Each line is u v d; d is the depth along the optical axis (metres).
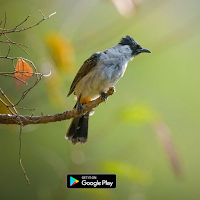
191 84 14.59
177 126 14.02
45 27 11.50
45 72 8.88
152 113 8.70
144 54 12.31
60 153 12.17
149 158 12.72
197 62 14.95
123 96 13.52
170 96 14.22
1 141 11.87
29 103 10.45
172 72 14.55
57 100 9.11
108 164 8.80
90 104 7.63
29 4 11.23
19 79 6.61
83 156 9.66
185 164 13.74
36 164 11.93
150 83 14.13
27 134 12.12
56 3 11.46
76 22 10.12
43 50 9.23
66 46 9.09
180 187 13.12
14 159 11.86
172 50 14.68
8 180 11.73
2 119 6.94
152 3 10.78
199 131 14.13
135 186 11.29
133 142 12.48
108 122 11.13
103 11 12.78
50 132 12.33
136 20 10.80
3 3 10.63
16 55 10.98
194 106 14.44
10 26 11.14
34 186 11.72
